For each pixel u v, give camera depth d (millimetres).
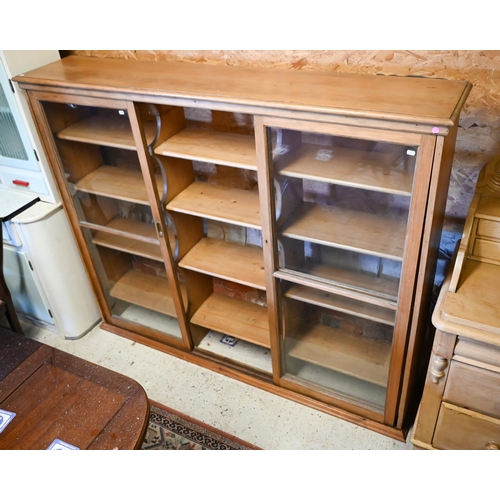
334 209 1880
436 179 1458
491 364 1531
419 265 1651
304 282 1953
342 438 2168
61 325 2748
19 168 2412
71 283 2646
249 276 2211
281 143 1695
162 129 2008
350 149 1618
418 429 1849
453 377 1628
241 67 1967
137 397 1618
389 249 1721
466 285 1599
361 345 2221
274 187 1799
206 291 2654
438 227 1740
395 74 1780
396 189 1569
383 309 1915
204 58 2061
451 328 1488
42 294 2641
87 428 1536
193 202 2141
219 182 2266
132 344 2740
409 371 1932
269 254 1954
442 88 1573
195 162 2252
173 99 1751
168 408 2354
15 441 1518
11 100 2158
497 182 1624
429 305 2047
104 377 1699
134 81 1877
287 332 2262
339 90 1624
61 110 2127
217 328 2492
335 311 2211
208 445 2158
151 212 2344
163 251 2279
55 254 2512
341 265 1922
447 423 1744
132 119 1903
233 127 2062
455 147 1820
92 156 2367
